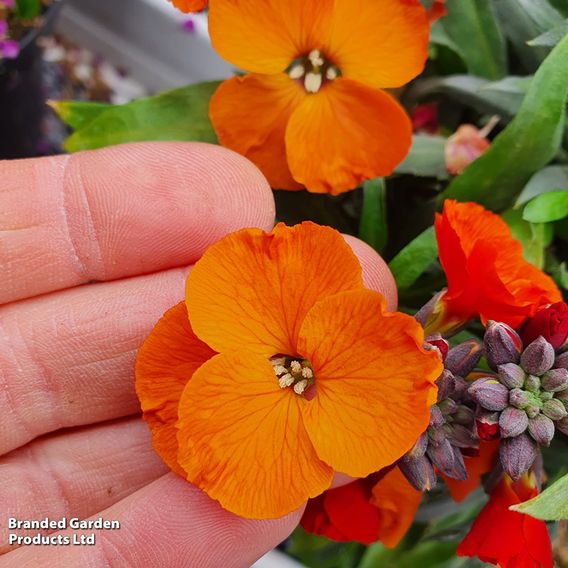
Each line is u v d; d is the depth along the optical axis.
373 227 0.10
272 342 0.07
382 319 0.06
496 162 0.09
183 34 0.16
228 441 0.07
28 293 0.10
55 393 0.09
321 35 0.08
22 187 0.09
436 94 0.11
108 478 0.10
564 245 0.10
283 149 0.09
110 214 0.09
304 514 0.09
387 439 0.07
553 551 0.10
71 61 0.18
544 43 0.09
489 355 0.07
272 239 0.07
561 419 0.07
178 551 0.09
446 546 0.12
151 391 0.07
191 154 0.09
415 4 0.08
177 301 0.10
